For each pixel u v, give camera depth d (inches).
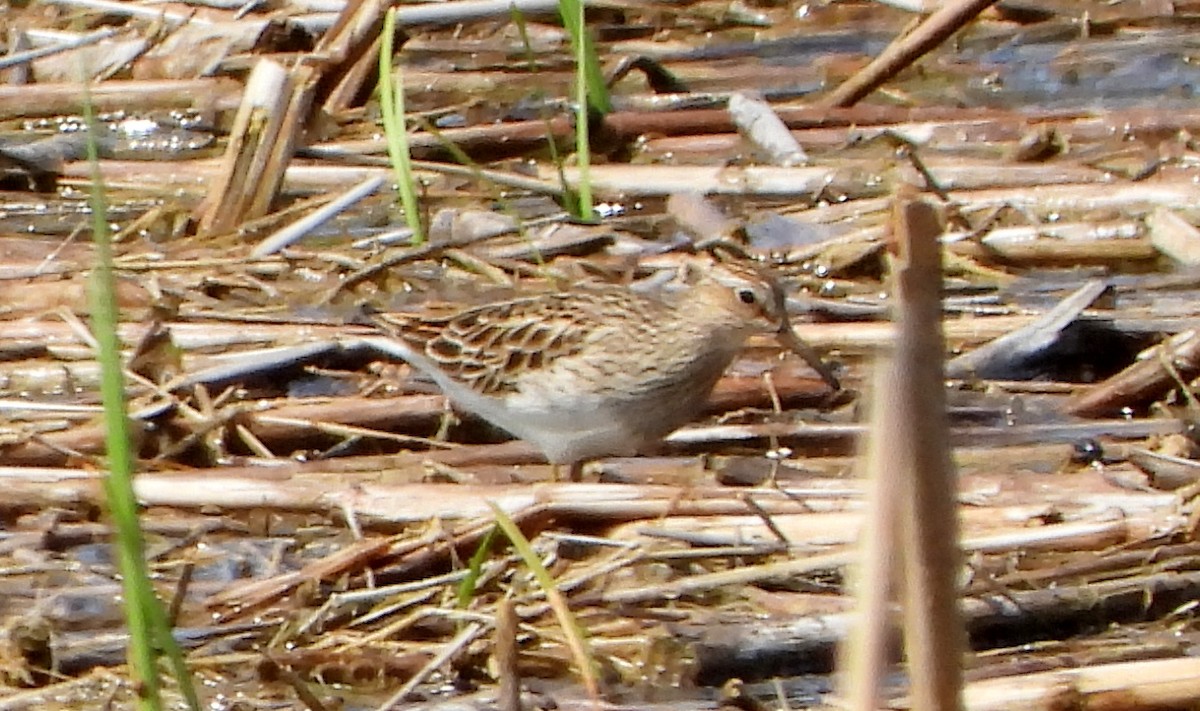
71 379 502.6
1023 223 589.3
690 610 393.4
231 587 405.4
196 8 731.4
